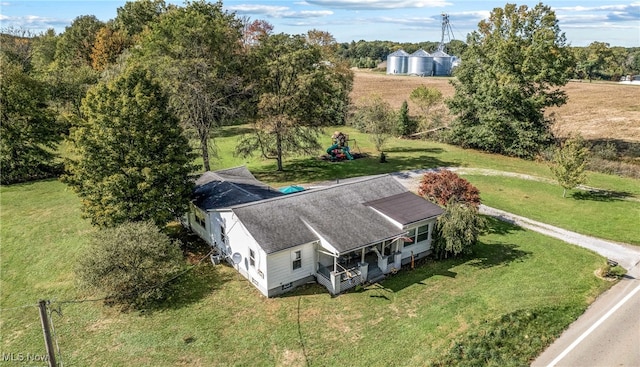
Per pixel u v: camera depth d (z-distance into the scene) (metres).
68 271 23.19
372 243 20.58
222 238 23.48
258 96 37.62
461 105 50.94
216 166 42.41
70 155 48.97
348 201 23.67
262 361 15.99
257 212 21.14
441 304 19.11
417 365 15.41
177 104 32.28
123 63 46.28
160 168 22.94
